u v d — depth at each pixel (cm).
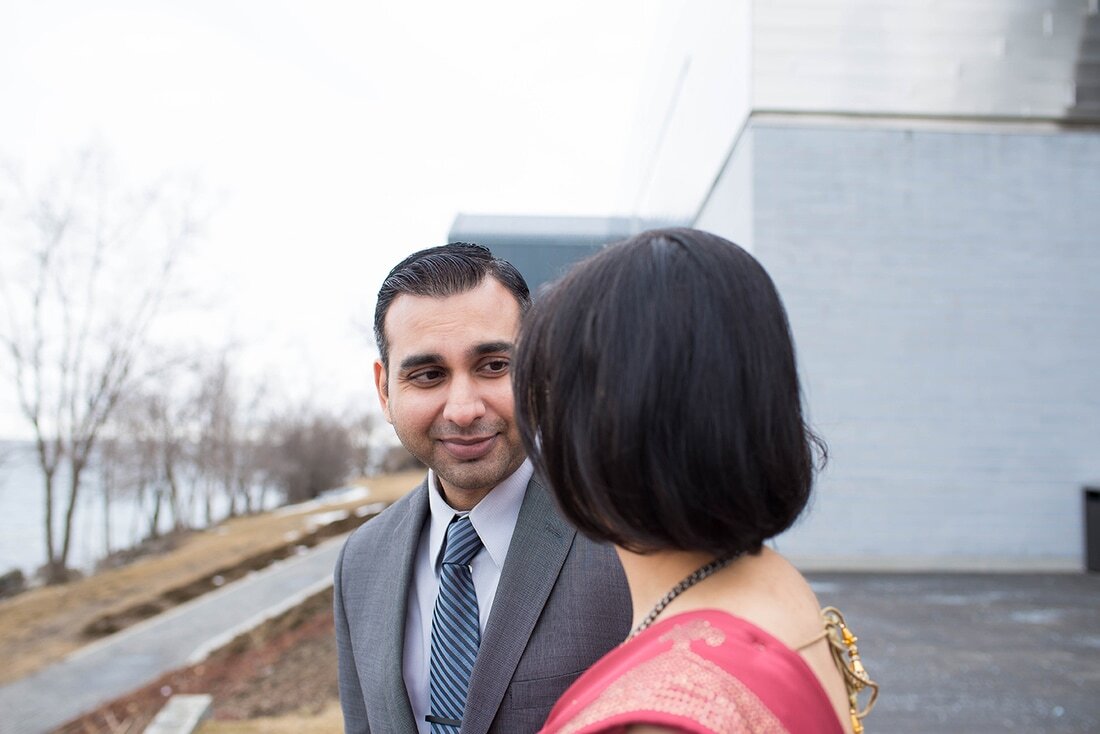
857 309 809
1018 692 417
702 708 50
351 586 138
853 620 577
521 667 110
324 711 555
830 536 795
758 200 813
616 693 54
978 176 819
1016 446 802
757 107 819
